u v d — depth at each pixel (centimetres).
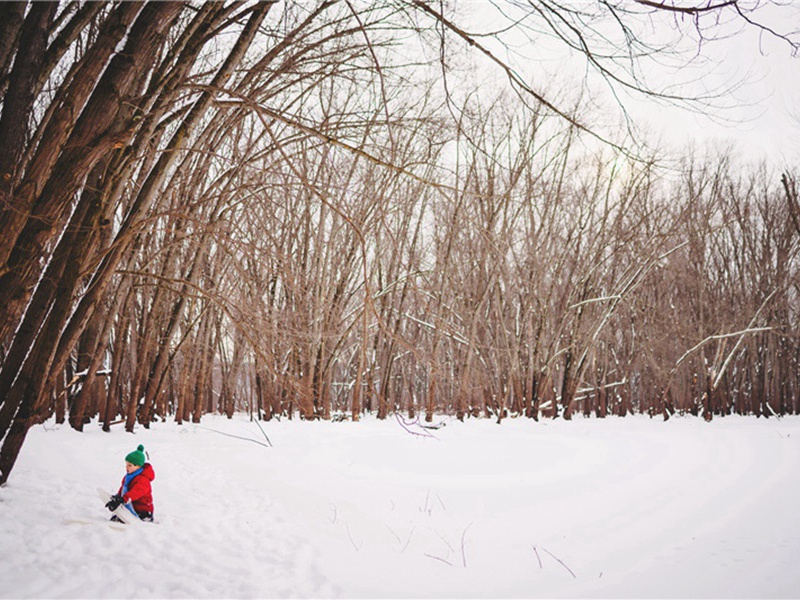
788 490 1030
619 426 2441
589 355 2884
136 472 673
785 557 650
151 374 1730
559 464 1327
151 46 587
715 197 3594
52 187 563
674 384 3909
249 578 523
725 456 1460
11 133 586
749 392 4191
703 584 570
